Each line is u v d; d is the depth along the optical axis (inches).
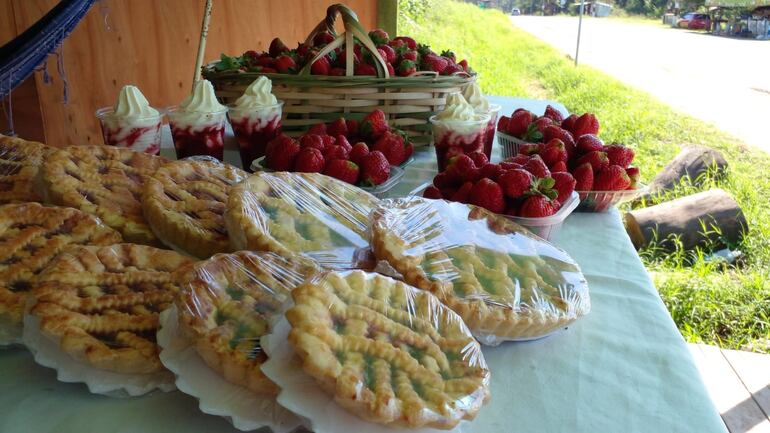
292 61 74.6
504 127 74.7
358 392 27.5
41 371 33.4
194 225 42.9
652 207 127.8
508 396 33.4
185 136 64.4
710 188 139.3
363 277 34.4
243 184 44.5
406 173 69.5
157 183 46.4
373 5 163.5
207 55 143.6
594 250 52.7
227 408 29.5
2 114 105.2
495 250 42.6
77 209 42.9
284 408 29.6
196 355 31.8
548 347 38.0
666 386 34.9
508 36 200.5
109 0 116.9
